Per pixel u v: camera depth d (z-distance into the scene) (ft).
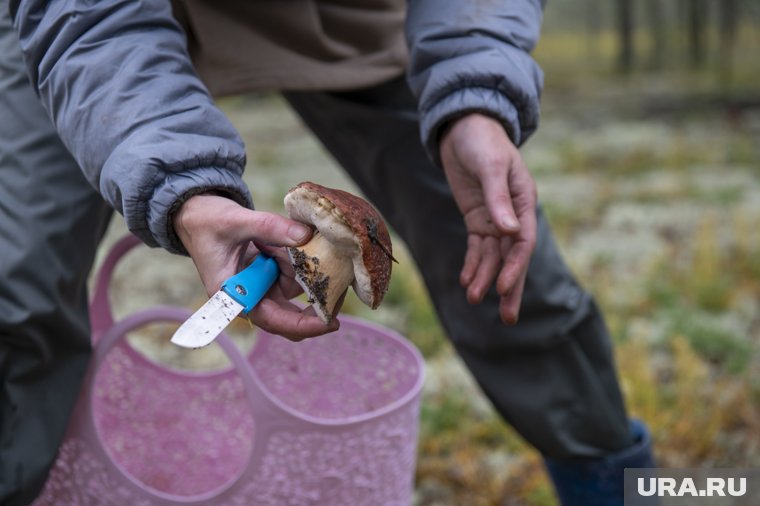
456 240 6.21
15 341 4.90
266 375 7.03
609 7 66.03
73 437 5.30
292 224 3.71
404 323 12.37
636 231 17.26
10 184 4.95
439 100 5.13
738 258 14.66
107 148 4.11
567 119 35.27
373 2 5.95
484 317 6.19
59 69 4.26
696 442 8.73
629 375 9.63
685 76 48.21
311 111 6.59
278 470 5.26
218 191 4.09
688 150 25.59
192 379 6.82
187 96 4.21
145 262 15.49
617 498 6.51
